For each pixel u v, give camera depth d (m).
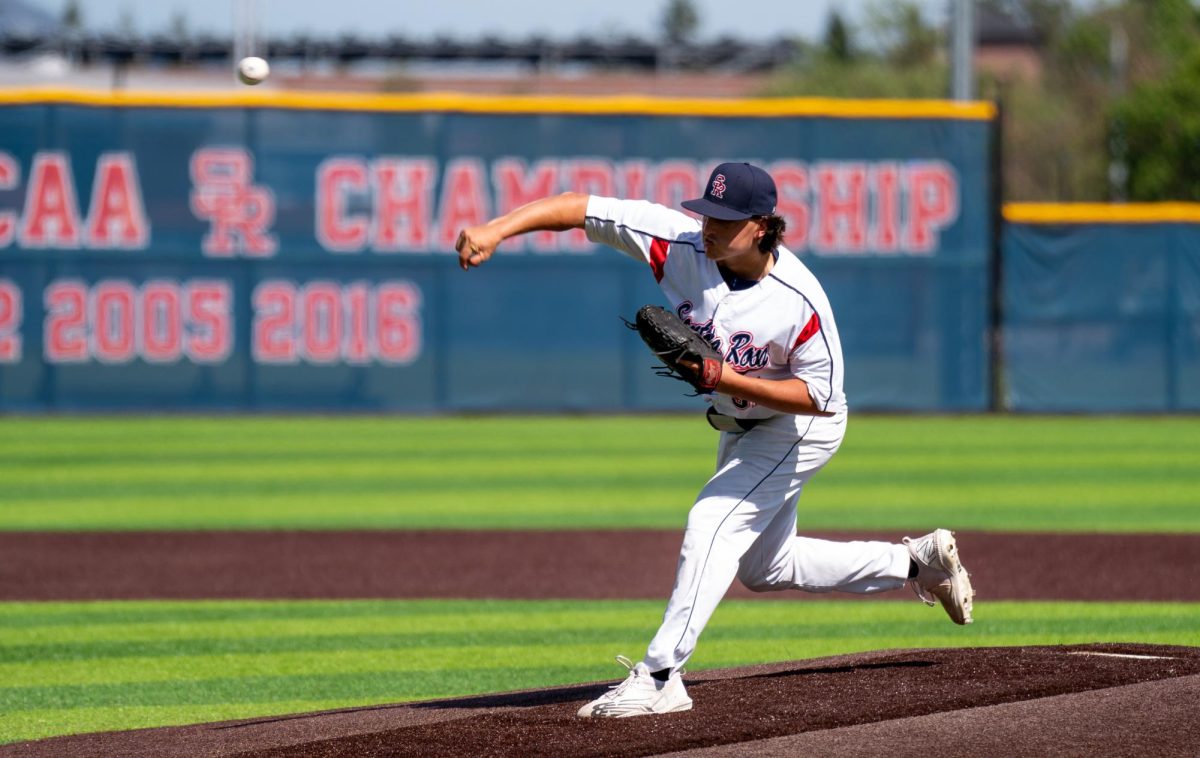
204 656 20.42
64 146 53.91
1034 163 123.56
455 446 47.19
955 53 62.66
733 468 14.19
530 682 18.75
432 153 55.44
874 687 14.73
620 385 56.19
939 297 56.69
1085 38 138.50
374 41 138.75
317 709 17.31
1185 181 98.06
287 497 36.91
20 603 24.34
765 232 13.27
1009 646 17.81
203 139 54.47
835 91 131.50
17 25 122.75
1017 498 36.69
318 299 55.22
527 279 55.88
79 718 16.94
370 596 24.98
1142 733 12.80
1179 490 38.12
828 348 13.53
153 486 38.72
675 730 13.13
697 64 157.50
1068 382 57.75
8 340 54.19
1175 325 57.44
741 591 25.78
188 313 54.78
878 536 30.52
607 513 34.44
